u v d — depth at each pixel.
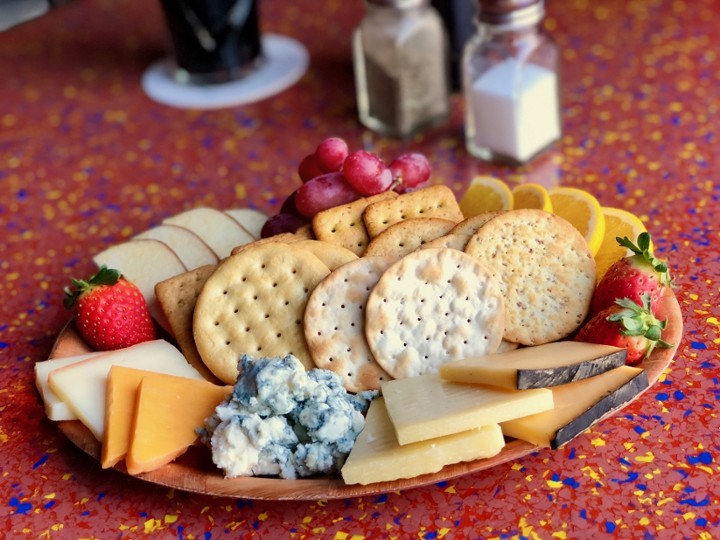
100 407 0.56
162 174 0.84
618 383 0.54
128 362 0.58
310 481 0.52
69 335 0.62
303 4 1.12
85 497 0.56
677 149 0.78
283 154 0.85
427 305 0.58
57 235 0.78
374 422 0.54
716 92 0.85
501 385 0.53
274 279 0.59
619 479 0.54
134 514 0.55
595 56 0.93
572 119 0.84
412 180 0.67
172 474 0.53
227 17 0.93
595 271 0.60
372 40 0.82
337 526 0.53
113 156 0.88
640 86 0.87
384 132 0.85
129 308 0.60
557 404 0.54
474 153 0.81
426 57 0.83
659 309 0.58
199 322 0.59
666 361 0.55
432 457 0.52
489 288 0.58
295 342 0.58
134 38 1.08
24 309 0.70
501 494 0.54
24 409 0.62
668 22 0.97
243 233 0.68
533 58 0.79
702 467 0.54
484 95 0.78
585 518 0.52
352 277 0.58
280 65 0.98
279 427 0.53
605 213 0.65
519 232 0.60
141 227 0.78
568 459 0.55
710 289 0.64
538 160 0.80
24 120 0.95
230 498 0.55
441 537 0.52
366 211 0.62
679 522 0.51
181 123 0.91
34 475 0.57
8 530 0.55
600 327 0.56
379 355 0.57
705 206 0.71
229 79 0.96
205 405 0.56
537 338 0.58
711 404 0.57
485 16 0.77
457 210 0.63
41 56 1.06
